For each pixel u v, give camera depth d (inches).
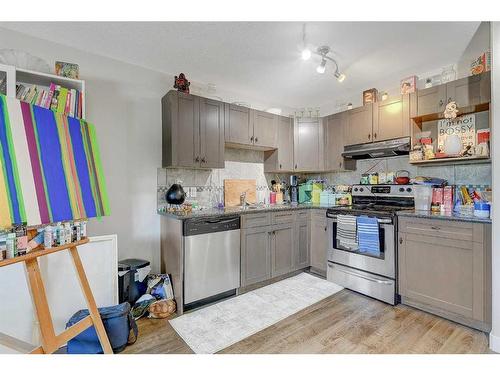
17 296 66.3
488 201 85.4
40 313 40.6
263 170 147.9
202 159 109.0
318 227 126.0
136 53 95.5
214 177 127.7
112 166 98.6
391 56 97.3
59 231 46.1
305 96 142.0
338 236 110.6
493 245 66.9
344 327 78.4
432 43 88.2
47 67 75.7
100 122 96.0
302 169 143.1
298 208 124.8
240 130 122.3
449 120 102.3
